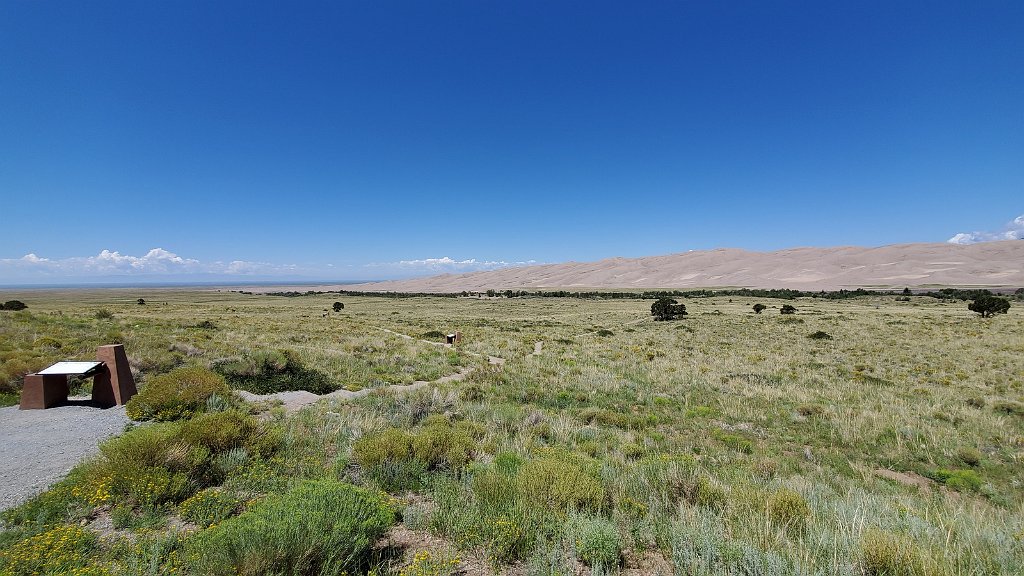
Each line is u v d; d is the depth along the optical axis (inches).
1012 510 267.3
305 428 310.0
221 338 844.0
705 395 561.9
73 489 178.7
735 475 269.1
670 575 141.5
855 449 378.0
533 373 698.8
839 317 1875.0
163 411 320.8
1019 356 878.4
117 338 626.2
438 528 166.6
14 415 328.5
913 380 676.1
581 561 146.9
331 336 1042.1
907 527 187.2
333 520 143.3
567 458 251.8
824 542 155.6
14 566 126.4
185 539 145.3
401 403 421.1
